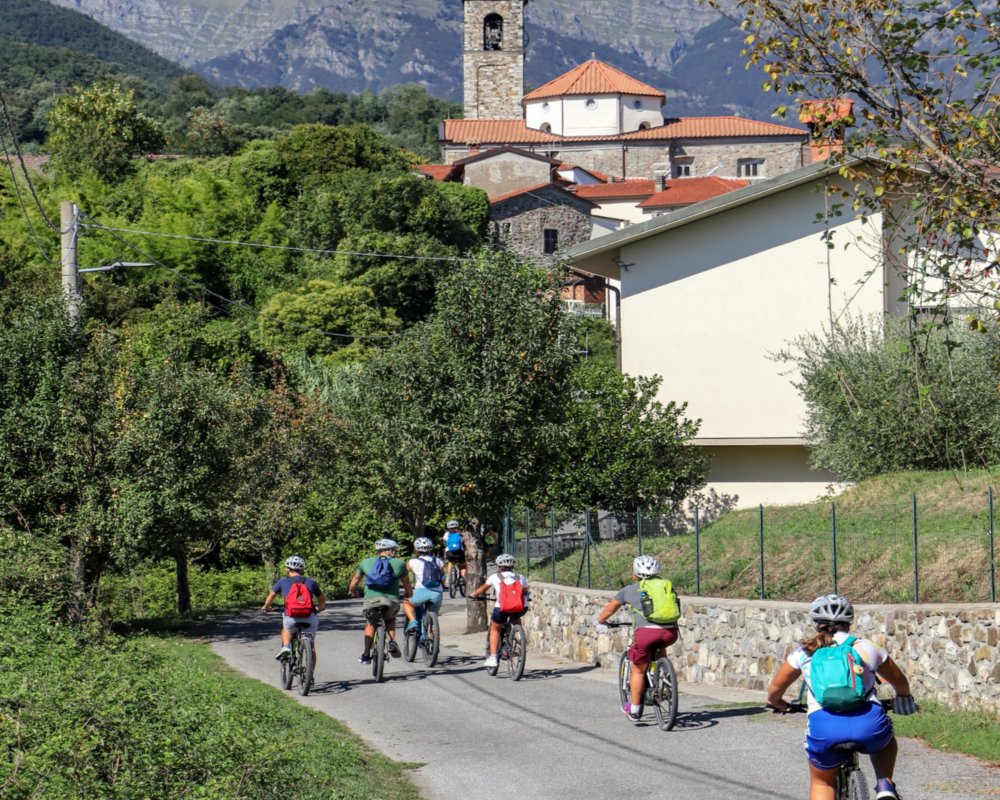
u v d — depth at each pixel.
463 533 33.97
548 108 149.00
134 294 72.81
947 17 15.34
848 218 41.34
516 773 14.79
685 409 41.84
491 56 156.00
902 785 13.01
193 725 12.50
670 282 42.84
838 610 10.17
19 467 30.11
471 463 31.33
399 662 26.88
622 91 146.38
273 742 13.41
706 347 42.56
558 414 32.38
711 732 16.88
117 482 29.88
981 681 17.27
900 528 24.06
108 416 30.30
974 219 15.60
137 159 121.88
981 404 29.22
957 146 15.77
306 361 64.44
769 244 42.09
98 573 31.14
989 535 20.50
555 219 117.88
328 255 93.25
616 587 27.06
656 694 17.41
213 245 90.88
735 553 25.91
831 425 33.50
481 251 32.94
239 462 39.72
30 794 9.89
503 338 31.53
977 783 12.95
